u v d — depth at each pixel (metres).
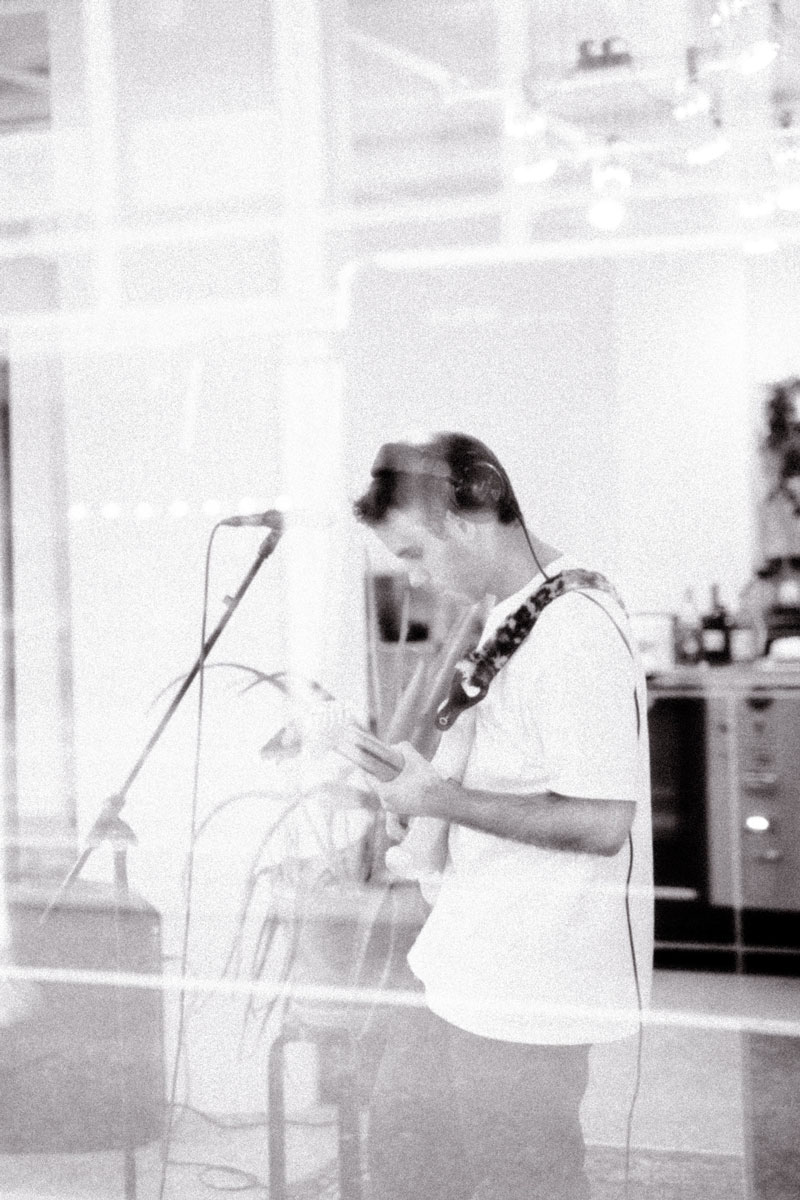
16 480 4.67
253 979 2.64
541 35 4.82
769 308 5.28
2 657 4.66
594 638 1.54
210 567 3.70
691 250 5.35
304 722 2.26
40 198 4.71
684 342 5.37
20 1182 2.47
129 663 3.71
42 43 4.64
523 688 1.58
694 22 4.53
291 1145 2.46
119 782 3.49
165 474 3.83
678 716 4.23
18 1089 2.70
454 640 2.15
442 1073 1.73
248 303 3.96
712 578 5.34
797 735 4.11
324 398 4.04
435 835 1.70
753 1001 3.74
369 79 5.15
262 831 3.18
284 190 4.04
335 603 3.71
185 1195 2.37
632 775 1.53
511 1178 1.63
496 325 5.64
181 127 3.96
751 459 5.29
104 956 2.93
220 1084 2.69
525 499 5.59
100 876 3.24
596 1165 2.49
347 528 3.77
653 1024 3.49
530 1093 1.61
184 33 3.95
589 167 5.48
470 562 1.66
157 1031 2.77
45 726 4.61
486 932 1.60
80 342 3.95
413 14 4.63
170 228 3.96
